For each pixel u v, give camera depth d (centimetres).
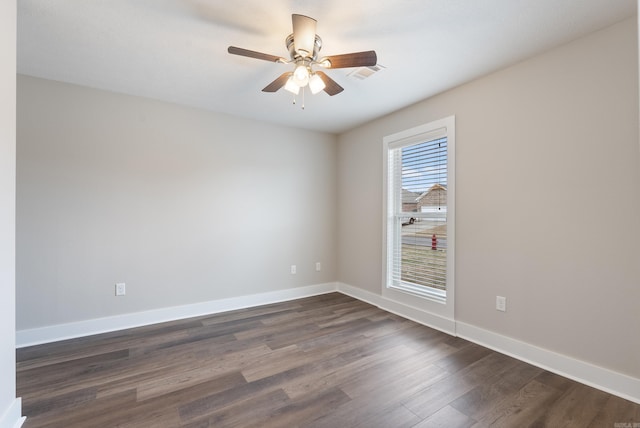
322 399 185
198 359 236
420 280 326
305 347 257
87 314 282
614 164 189
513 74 239
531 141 228
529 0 168
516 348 237
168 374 213
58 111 270
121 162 297
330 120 379
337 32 200
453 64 239
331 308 364
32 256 260
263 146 382
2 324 148
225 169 355
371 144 383
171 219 322
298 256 412
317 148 427
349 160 421
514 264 239
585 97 201
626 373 185
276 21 189
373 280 381
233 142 361
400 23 190
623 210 186
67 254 273
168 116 320
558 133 213
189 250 333
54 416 168
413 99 309
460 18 185
